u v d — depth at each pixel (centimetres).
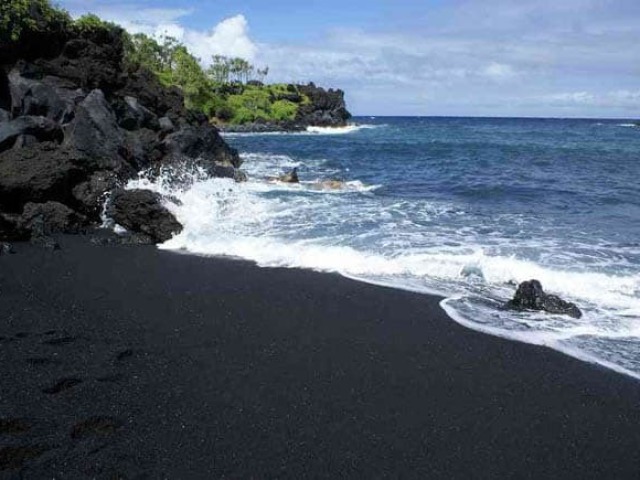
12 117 2102
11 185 1552
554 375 771
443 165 3709
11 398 664
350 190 2416
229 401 683
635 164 3734
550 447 615
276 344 848
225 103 10894
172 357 795
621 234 1577
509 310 997
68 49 2703
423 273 1201
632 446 622
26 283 1105
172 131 2920
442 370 778
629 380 761
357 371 769
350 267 1233
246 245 1399
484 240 1484
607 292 1094
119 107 2597
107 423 627
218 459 575
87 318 928
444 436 627
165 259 1305
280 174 3089
